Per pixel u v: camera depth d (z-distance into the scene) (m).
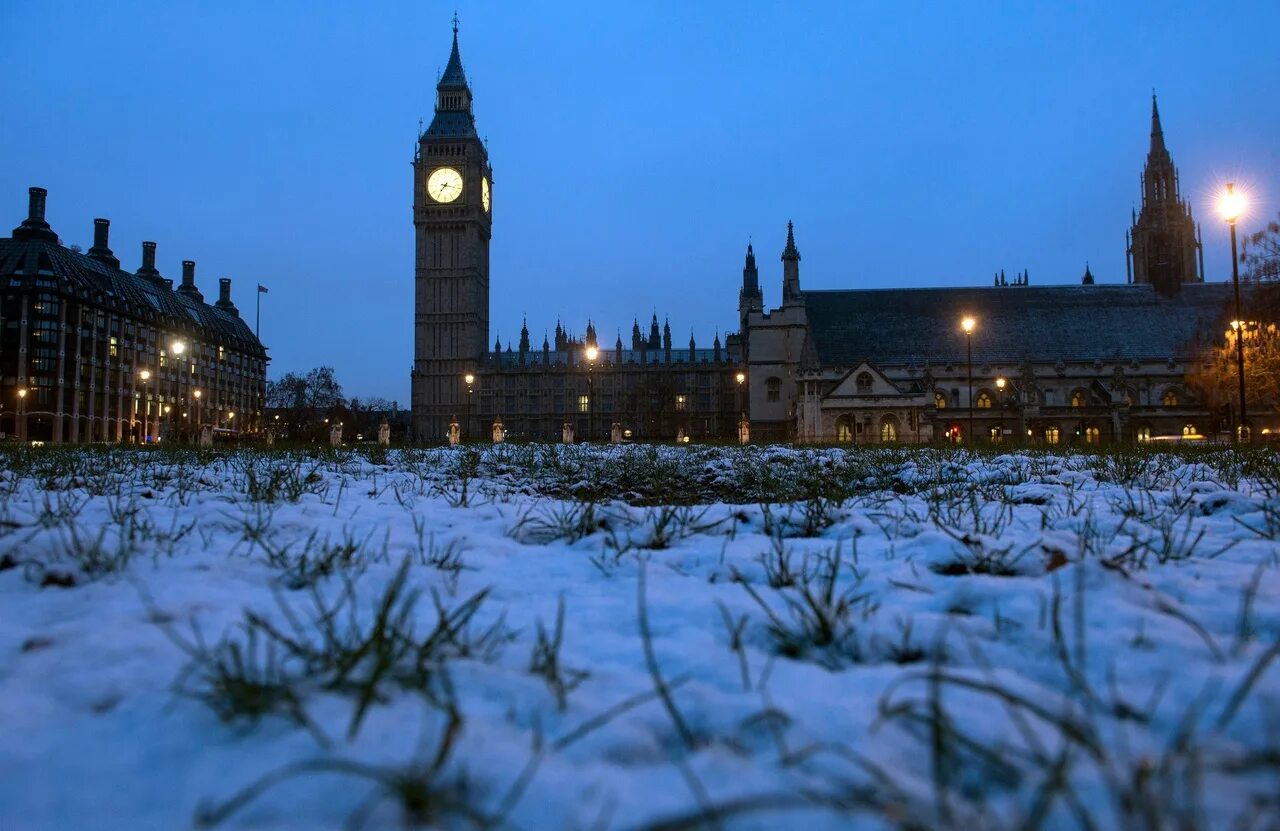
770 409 93.00
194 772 2.22
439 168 138.62
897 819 1.88
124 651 3.38
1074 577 4.16
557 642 3.17
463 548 6.10
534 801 2.03
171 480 12.09
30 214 110.62
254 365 168.00
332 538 6.41
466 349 137.25
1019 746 2.35
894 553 5.57
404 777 2.08
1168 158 112.69
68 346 107.44
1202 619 3.74
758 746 2.47
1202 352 69.25
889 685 2.95
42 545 5.21
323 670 3.00
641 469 17.61
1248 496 8.14
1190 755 2.17
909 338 91.00
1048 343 89.19
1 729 2.59
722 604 4.16
